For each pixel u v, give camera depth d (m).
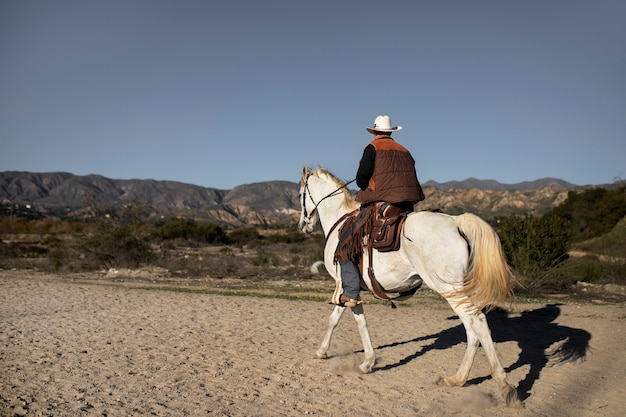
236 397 6.14
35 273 23.06
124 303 13.50
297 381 6.81
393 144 6.98
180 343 8.97
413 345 8.95
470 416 5.57
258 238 59.66
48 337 9.37
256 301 14.07
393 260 6.49
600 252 25.38
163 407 5.75
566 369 7.40
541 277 16.03
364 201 7.02
